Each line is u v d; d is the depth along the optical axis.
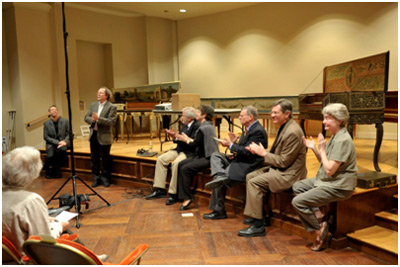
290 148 2.87
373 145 5.49
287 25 7.15
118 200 4.19
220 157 3.58
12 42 6.85
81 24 7.70
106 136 4.76
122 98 7.71
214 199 3.46
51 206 4.00
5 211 1.53
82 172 5.44
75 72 7.67
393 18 5.88
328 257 2.53
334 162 2.42
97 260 1.35
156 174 4.23
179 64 8.64
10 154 1.62
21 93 6.89
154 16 8.33
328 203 2.66
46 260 1.40
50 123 5.54
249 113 3.32
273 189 2.91
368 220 2.88
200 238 2.95
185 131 4.21
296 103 5.89
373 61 4.03
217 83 8.16
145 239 2.96
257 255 2.58
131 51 8.49
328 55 6.71
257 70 7.61
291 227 3.03
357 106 3.39
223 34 7.97
